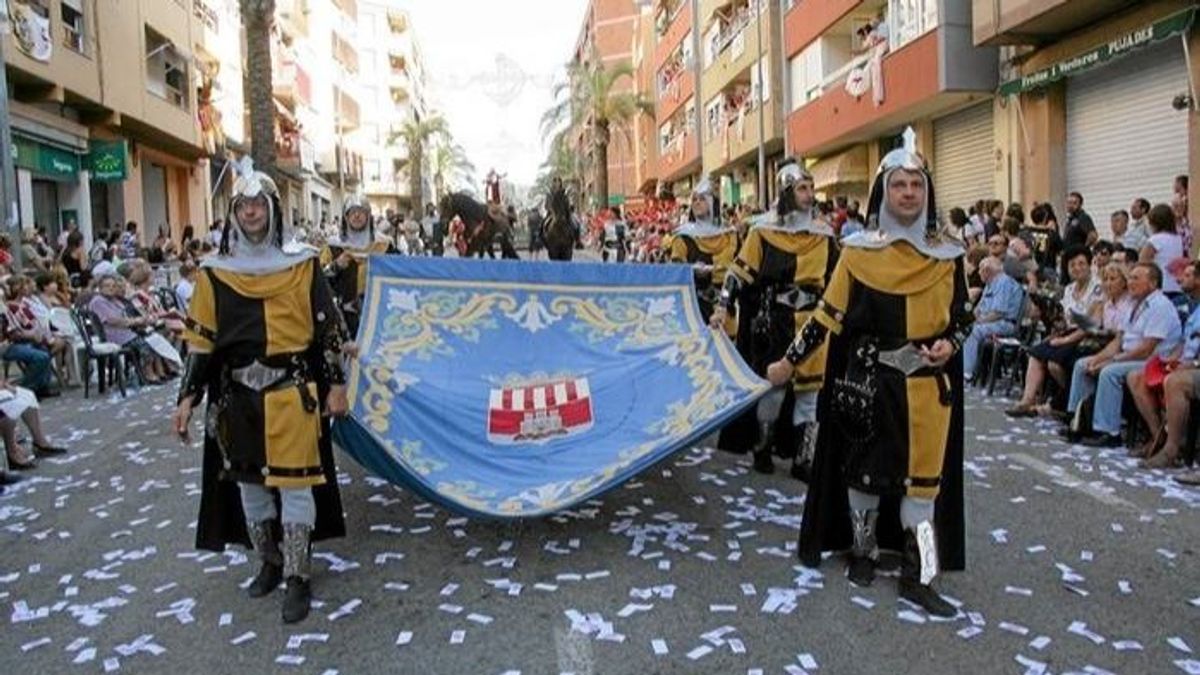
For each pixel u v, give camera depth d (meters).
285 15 48.12
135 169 28.06
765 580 5.21
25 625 4.95
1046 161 16.81
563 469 6.04
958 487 5.03
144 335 13.27
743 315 7.41
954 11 18.02
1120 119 15.29
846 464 5.02
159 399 11.83
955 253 4.79
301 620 4.86
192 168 33.78
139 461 8.41
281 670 4.35
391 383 6.33
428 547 5.88
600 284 7.33
